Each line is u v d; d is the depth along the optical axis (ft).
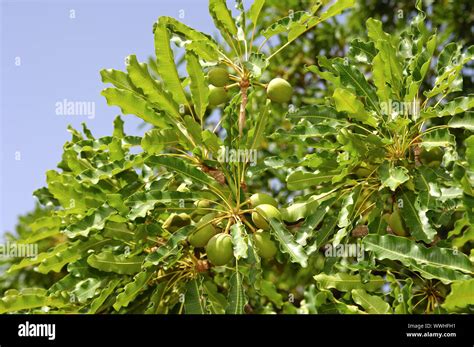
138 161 4.77
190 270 4.93
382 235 4.51
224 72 5.07
